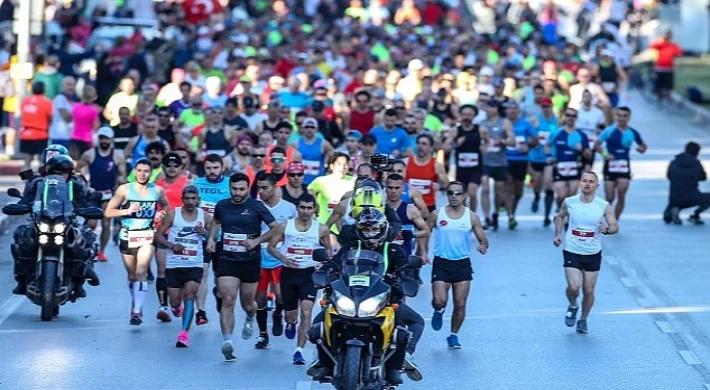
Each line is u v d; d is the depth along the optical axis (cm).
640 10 16588
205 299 4794
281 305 4331
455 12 16762
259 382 3875
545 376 3978
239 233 4091
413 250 5153
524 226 6944
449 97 8106
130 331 4550
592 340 4472
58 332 4528
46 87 8719
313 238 4084
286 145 5762
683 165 7012
